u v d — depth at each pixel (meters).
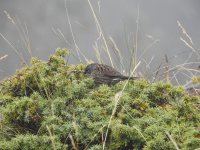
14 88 9.52
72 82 9.20
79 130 8.31
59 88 9.13
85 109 8.62
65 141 8.18
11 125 8.88
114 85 9.48
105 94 9.07
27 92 9.47
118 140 8.09
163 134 8.04
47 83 9.25
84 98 9.03
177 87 9.27
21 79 9.47
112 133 8.12
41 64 9.55
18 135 8.32
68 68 9.86
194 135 7.98
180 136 8.02
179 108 8.79
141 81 9.45
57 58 9.72
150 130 8.09
